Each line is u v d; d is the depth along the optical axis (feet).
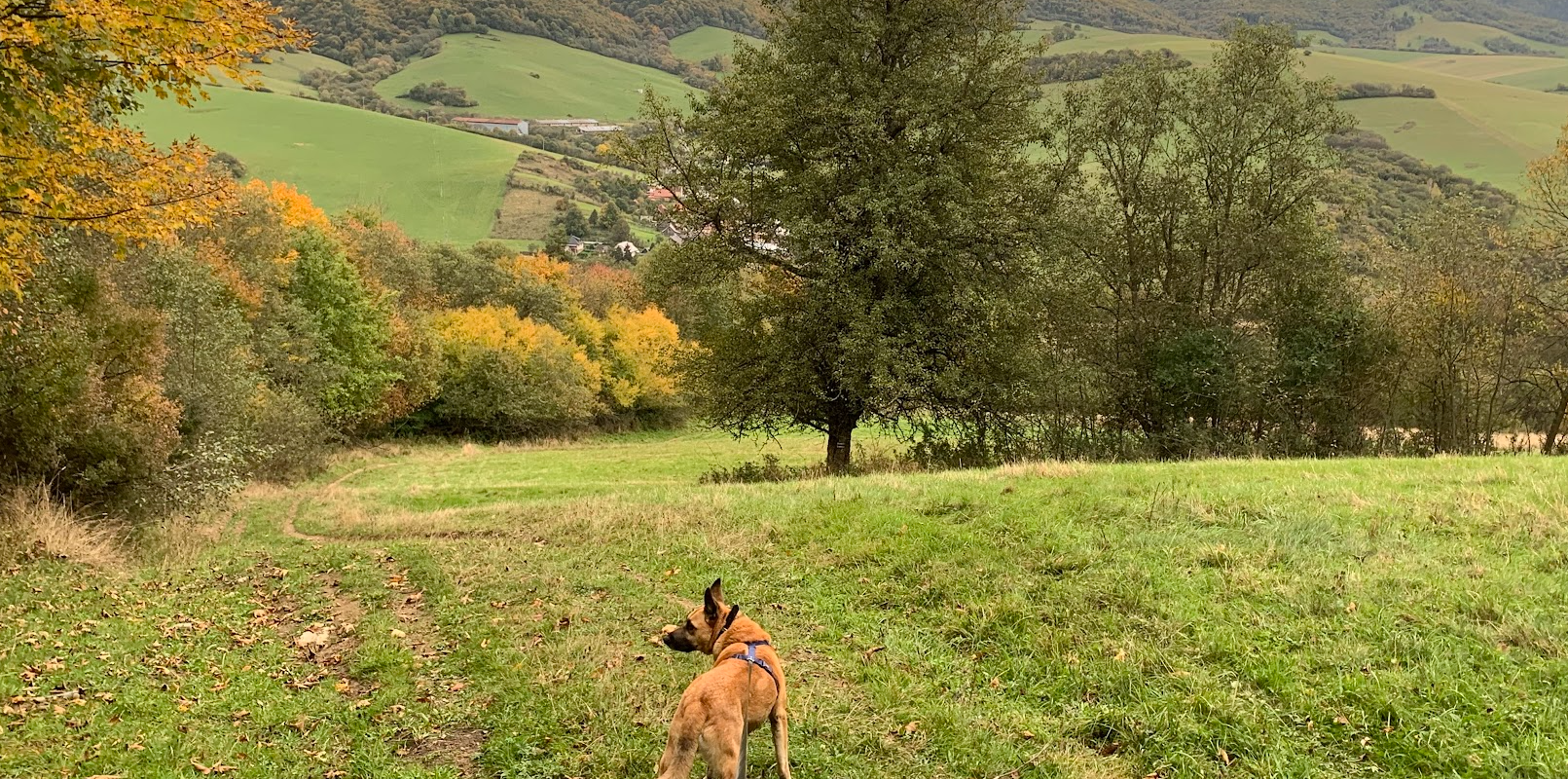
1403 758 18.47
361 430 164.04
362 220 213.46
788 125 74.95
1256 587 27.73
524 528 50.06
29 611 31.53
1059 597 28.71
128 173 34.81
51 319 47.78
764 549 38.37
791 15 79.56
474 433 189.67
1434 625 24.06
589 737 20.90
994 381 82.64
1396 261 90.53
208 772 19.53
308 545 49.85
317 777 19.67
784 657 26.30
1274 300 93.61
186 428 63.52
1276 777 18.29
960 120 74.43
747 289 89.66
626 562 38.75
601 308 260.42
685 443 192.85
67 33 27.30
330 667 27.55
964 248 77.05
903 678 24.16
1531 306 86.58
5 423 46.06
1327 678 21.70
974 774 19.04
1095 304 93.45
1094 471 48.98
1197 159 93.71
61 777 18.86
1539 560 28.68
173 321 68.90
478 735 21.88
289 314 129.29
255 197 128.36
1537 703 19.76
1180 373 87.35
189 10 28.27
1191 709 20.93
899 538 36.73
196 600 35.32
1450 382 88.53
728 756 16.17
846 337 73.56
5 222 30.73
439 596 34.71
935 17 77.30
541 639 28.40
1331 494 39.17
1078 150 89.35
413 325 172.04
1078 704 22.24
